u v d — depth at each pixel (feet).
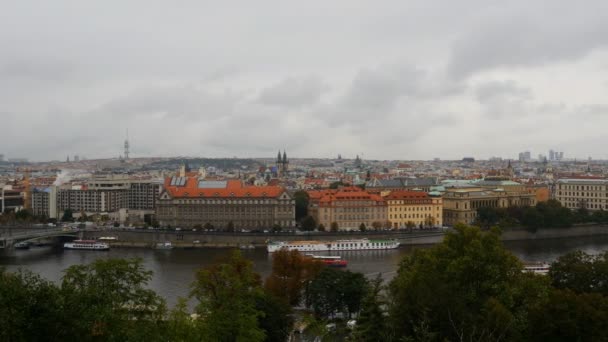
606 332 521.24
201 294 654.12
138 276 503.61
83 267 492.13
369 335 533.55
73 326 420.77
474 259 645.92
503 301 613.11
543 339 532.73
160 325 476.95
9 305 408.46
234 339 537.65
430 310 523.70
